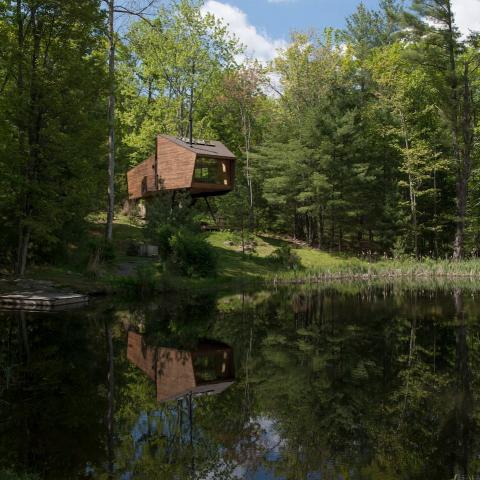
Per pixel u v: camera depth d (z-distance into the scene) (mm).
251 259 30078
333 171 35031
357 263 31406
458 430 5680
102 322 12883
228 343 10664
